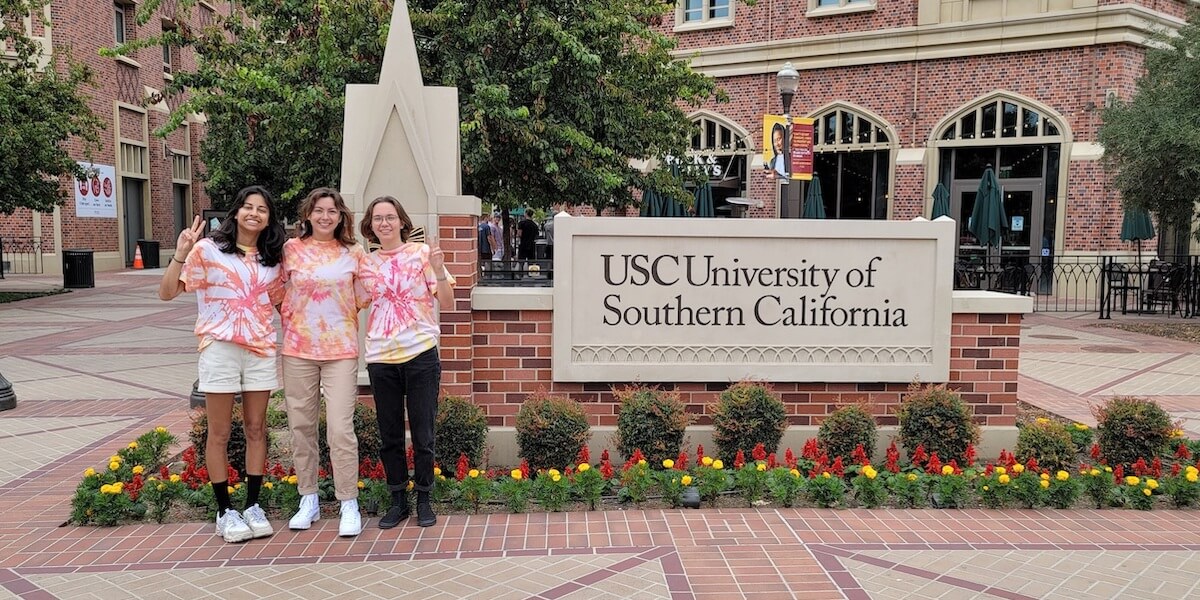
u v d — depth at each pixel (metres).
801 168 15.03
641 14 11.91
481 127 9.52
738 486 5.13
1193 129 13.00
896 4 20.47
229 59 11.51
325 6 9.39
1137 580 3.98
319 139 10.02
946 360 5.98
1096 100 18.44
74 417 7.42
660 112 12.36
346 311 4.46
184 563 4.14
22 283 22.00
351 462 4.50
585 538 4.48
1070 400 8.43
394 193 5.63
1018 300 5.99
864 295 5.94
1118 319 15.85
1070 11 18.42
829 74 21.44
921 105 20.45
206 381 4.27
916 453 5.48
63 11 23.80
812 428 6.01
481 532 4.57
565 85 10.61
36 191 16.80
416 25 10.00
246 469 4.69
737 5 22.33
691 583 3.91
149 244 27.97
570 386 5.95
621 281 5.85
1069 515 4.94
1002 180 19.97
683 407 5.56
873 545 4.40
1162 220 15.04
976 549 4.36
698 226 5.82
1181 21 18.88
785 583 3.91
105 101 25.95
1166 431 5.64
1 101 14.94
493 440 5.89
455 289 5.74
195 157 31.89
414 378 4.49
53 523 4.73
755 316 5.93
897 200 20.81
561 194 11.59
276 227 4.39
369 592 3.81
